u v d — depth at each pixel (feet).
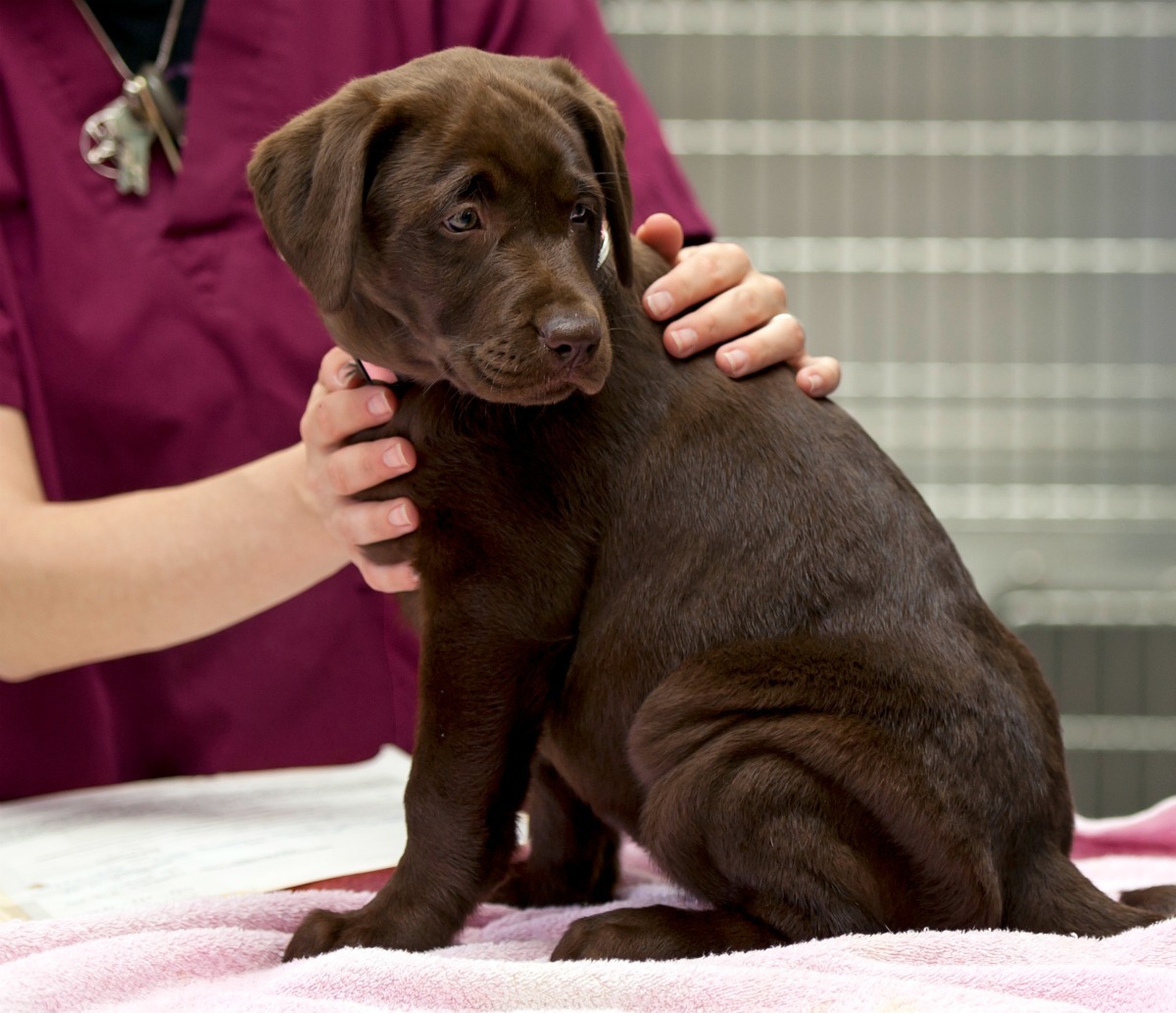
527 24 11.57
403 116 6.93
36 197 10.83
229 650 11.45
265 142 7.06
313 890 7.49
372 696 11.89
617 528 7.04
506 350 6.64
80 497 11.16
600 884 8.10
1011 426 22.81
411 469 7.07
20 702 11.18
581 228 7.13
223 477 9.67
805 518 6.90
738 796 6.21
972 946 5.86
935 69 22.24
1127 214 22.38
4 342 10.35
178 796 9.78
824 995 5.22
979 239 22.53
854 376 22.94
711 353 7.50
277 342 11.28
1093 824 9.95
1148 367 22.62
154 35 11.23
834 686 6.48
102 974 5.93
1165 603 18.92
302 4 11.07
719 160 22.56
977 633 6.88
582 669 7.11
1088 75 22.18
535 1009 5.32
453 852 6.78
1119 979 5.32
